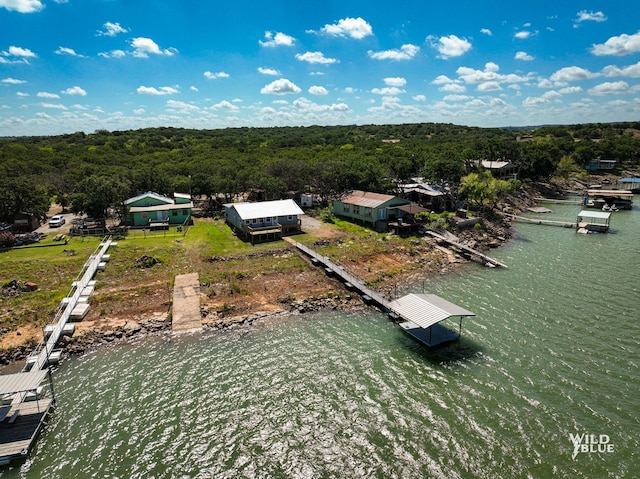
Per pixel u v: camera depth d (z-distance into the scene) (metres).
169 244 60.00
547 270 53.72
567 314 40.62
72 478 22.72
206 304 42.81
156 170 92.88
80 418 27.22
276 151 138.62
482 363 32.62
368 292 44.84
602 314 40.47
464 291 47.06
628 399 28.14
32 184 69.44
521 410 27.30
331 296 45.09
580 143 171.25
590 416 26.62
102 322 39.03
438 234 66.38
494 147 120.00
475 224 73.44
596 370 31.38
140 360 33.88
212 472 23.08
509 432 25.42
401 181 99.94
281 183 81.88
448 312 35.50
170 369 32.59
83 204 68.25
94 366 33.03
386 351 34.75
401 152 120.56
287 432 25.88
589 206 100.06
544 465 23.00
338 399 28.78
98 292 44.56
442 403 28.14
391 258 57.59
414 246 61.94
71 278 47.38
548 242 67.81
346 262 54.78
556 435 25.11
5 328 37.09
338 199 79.69
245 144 163.75
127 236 64.38
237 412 27.69
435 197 83.19
